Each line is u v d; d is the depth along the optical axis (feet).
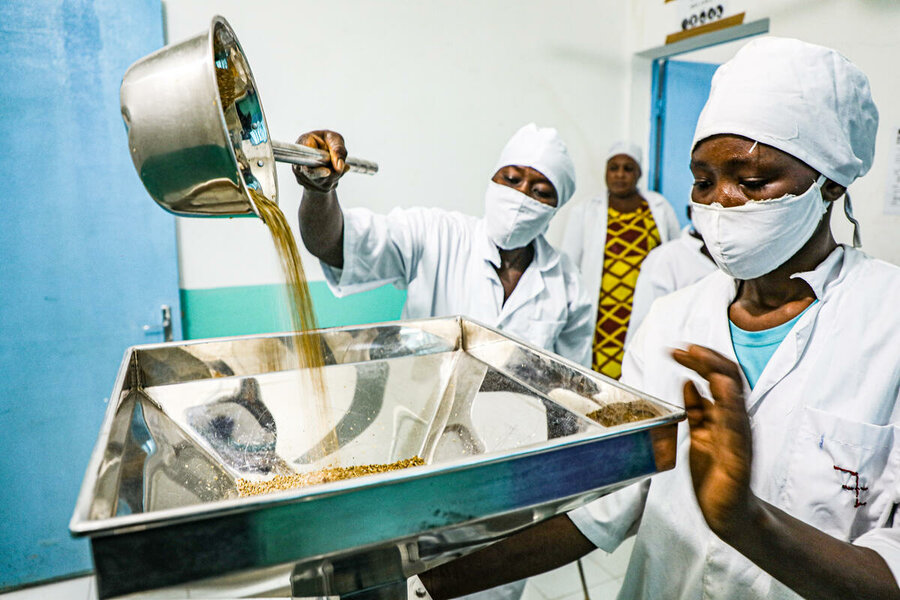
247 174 2.47
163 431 2.22
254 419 2.52
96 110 5.50
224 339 2.54
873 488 2.09
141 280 5.91
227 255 6.44
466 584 2.40
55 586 5.92
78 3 5.30
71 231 5.58
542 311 5.19
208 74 1.82
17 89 5.23
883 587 1.66
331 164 3.23
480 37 7.60
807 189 2.06
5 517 5.72
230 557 1.22
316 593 1.50
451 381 2.92
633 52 8.73
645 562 2.64
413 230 5.02
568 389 2.25
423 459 2.72
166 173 1.98
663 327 2.80
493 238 4.93
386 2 6.93
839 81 2.01
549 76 8.21
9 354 5.53
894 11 5.63
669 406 1.77
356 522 1.32
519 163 4.68
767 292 2.39
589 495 1.65
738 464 1.48
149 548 1.17
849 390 2.15
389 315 7.47
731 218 2.13
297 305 2.62
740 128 2.04
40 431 5.74
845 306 2.20
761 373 2.39
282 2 6.39
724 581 2.30
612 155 8.41
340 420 2.69
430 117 7.41
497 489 1.46
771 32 6.86
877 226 5.87
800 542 1.62
